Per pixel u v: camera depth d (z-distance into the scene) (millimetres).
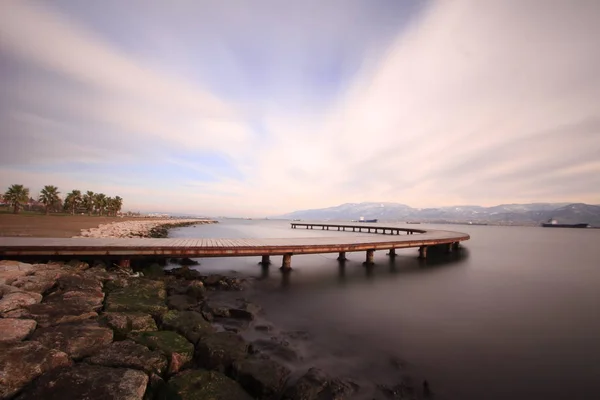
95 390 4566
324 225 69688
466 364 7547
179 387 5156
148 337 6957
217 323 9500
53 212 86250
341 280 17203
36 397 4344
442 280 17953
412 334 9500
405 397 6051
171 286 12719
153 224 65688
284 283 15867
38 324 6875
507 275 19828
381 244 21609
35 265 11672
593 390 6512
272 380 5785
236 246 16109
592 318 11188
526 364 7609
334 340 8852
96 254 13914
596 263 25875
